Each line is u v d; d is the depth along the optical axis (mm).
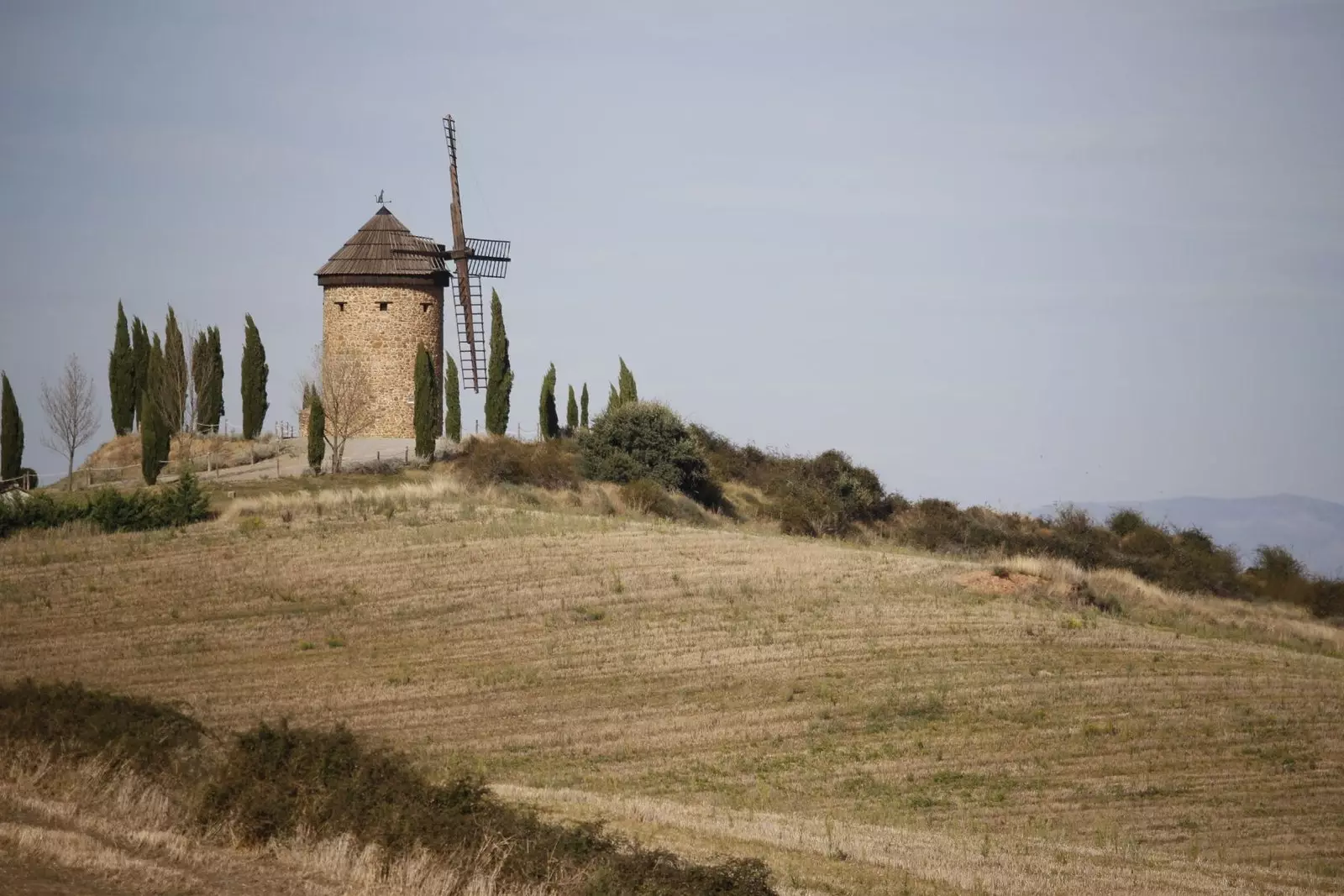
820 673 145500
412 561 185250
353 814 68250
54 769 72562
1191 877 91000
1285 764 123312
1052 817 109625
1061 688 142125
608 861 67312
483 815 71062
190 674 142500
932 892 80000
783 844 90188
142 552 187875
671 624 161750
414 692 138750
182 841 63875
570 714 133250
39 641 152125
